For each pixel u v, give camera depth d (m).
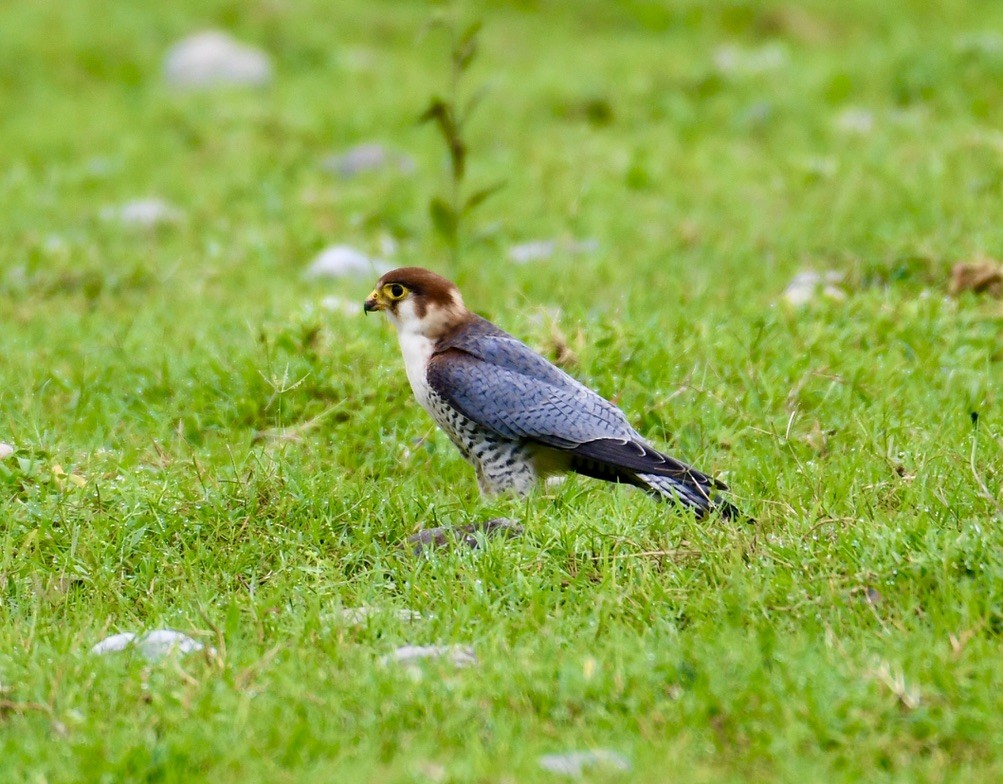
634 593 9.17
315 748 7.54
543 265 17.02
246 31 30.11
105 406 12.80
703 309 14.63
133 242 19.20
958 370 12.78
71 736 7.80
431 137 24.16
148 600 9.66
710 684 7.89
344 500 10.55
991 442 11.01
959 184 18.88
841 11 31.12
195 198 21.03
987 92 24.02
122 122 25.22
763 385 12.49
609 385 12.40
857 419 11.55
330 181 22.11
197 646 8.69
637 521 10.09
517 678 8.09
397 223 19.47
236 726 7.71
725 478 11.03
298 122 24.66
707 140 23.16
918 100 24.25
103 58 28.77
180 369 13.34
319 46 29.55
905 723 7.55
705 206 19.83
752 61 27.09
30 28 29.73
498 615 9.08
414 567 9.66
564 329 13.30
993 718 7.47
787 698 7.75
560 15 32.00
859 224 17.84
